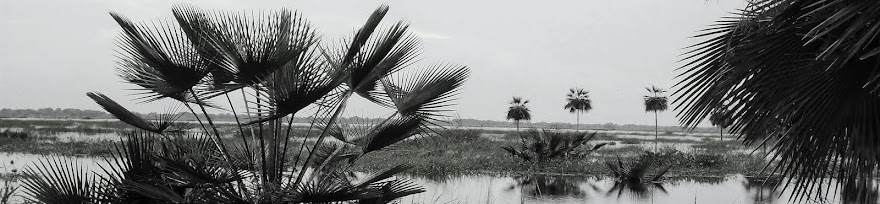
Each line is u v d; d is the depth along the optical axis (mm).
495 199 14305
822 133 4320
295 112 5234
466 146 32656
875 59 4168
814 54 4184
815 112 4273
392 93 5809
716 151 36469
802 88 4246
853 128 4316
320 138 5637
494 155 27125
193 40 4953
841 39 3656
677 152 26672
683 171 22234
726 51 4414
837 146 4391
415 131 5820
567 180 19516
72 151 26000
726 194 15984
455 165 22859
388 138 5805
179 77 4926
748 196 15516
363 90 5758
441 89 5648
